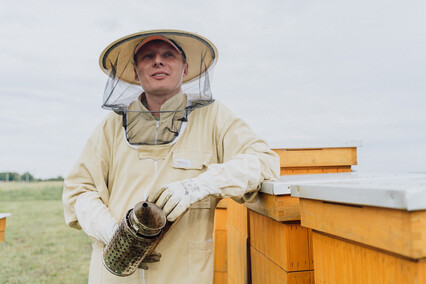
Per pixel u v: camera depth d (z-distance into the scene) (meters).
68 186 1.47
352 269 0.83
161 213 1.02
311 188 0.92
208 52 1.38
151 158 1.36
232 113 1.46
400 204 0.61
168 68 1.35
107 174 1.48
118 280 1.27
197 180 1.18
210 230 1.37
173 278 1.28
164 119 1.35
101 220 1.28
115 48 1.34
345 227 0.81
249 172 1.21
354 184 0.84
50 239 8.55
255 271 1.67
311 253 1.25
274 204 1.22
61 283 5.36
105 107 1.38
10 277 5.68
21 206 12.13
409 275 0.65
